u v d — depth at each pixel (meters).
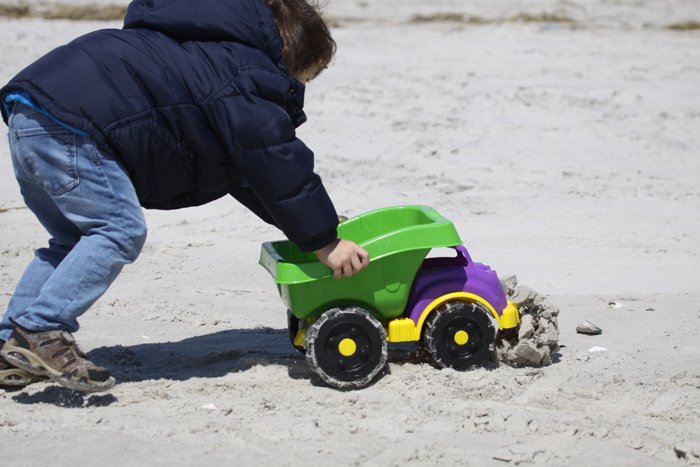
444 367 4.66
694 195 9.02
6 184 9.12
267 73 4.17
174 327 5.68
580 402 4.38
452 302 4.66
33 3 18.94
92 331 5.57
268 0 4.37
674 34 18.48
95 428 4.08
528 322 4.84
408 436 4.00
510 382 4.53
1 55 13.80
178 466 3.71
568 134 11.06
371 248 4.42
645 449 3.89
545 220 8.23
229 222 8.20
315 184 4.23
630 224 8.12
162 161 4.23
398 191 9.12
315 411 4.25
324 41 4.44
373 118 11.54
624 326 5.61
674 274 6.77
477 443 3.93
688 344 5.26
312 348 4.46
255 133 4.10
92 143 4.11
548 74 14.05
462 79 13.62
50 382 4.61
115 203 4.20
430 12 20.67
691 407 4.33
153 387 4.55
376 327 4.50
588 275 6.75
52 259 4.52
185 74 4.14
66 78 4.08
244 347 5.25
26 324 4.20
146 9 4.30
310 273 4.39
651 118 11.66
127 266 6.91
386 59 15.09
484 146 10.62
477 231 7.89
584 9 21.28
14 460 3.77
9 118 4.27
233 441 3.94
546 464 3.76
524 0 22.31
